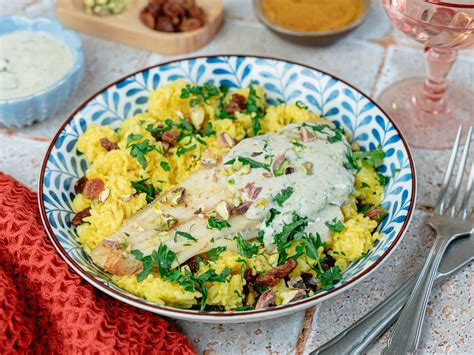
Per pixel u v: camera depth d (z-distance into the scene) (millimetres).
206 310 396
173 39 604
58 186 448
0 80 542
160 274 398
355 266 407
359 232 415
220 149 460
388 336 401
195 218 417
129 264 402
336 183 425
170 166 466
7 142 538
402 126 543
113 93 499
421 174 504
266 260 411
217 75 522
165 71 515
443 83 546
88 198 450
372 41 627
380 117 474
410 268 442
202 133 495
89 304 387
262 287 403
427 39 477
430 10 448
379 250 399
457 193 462
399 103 562
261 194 415
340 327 412
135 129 471
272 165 428
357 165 451
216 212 416
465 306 421
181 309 373
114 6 633
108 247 408
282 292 396
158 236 412
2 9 661
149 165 459
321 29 600
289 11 618
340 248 415
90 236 428
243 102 504
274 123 492
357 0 630
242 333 410
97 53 616
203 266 406
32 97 516
